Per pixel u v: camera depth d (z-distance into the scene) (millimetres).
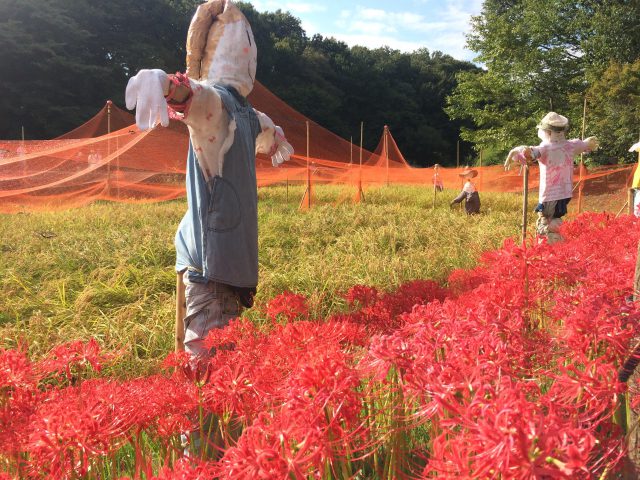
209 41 3072
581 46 25000
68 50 35719
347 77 58375
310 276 6188
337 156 25125
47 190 14336
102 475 1953
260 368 1868
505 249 2920
